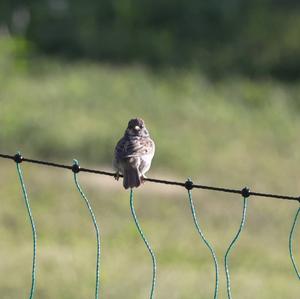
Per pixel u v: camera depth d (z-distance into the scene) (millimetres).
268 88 31281
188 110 27406
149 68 33594
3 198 18047
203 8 37469
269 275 14258
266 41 35281
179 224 17453
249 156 23500
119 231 16547
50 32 36406
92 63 33812
